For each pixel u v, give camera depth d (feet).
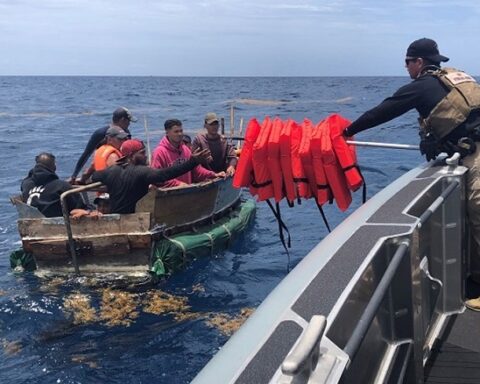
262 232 28.55
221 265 23.24
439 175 10.69
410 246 7.38
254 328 5.01
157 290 20.62
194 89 299.58
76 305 19.34
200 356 15.74
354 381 6.27
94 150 27.94
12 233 29.96
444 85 11.43
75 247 21.74
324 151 12.20
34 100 191.52
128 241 21.35
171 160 24.64
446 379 9.16
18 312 18.71
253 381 4.17
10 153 62.08
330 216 31.65
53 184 22.65
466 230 11.55
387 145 12.57
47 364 15.34
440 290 10.78
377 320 7.23
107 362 15.42
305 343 4.00
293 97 189.98
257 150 12.66
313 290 5.69
